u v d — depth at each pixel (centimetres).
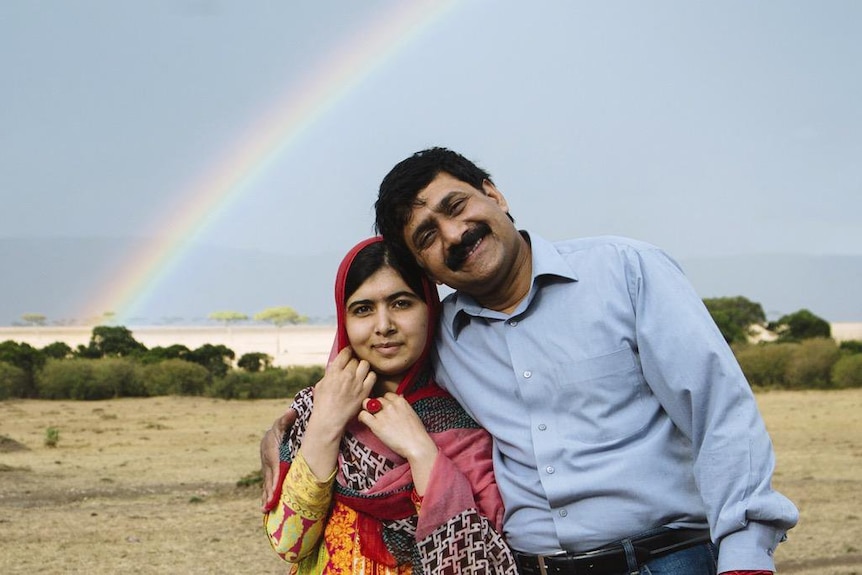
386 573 327
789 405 2589
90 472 1525
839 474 1434
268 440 346
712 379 287
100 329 4934
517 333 311
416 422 326
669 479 297
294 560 334
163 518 1126
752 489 282
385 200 318
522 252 318
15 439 2016
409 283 329
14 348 3428
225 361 4397
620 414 300
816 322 4953
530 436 309
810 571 850
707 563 301
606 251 309
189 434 2123
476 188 319
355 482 329
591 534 298
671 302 295
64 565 900
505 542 316
